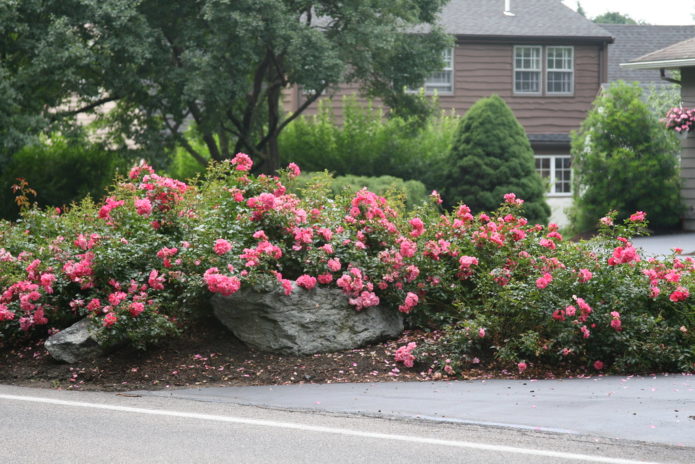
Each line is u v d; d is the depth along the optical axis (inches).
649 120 1064.2
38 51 817.5
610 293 388.5
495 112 1071.0
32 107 865.5
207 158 1050.7
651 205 1055.0
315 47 871.1
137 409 295.1
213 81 856.9
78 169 962.7
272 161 1051.9
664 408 295.0
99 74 897.5
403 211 469.4
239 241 396.2
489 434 259.6
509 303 384.5
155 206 406.3
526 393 323.6
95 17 832.9
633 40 1534.2
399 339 402.0
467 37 1341.0
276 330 375.6
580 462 228.2
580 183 1083.3
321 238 410.9
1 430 264.2
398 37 978.1
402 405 301.3
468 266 409.4
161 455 235.8
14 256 433.1
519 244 423.8
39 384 346.9
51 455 235.8
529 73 1370.6
